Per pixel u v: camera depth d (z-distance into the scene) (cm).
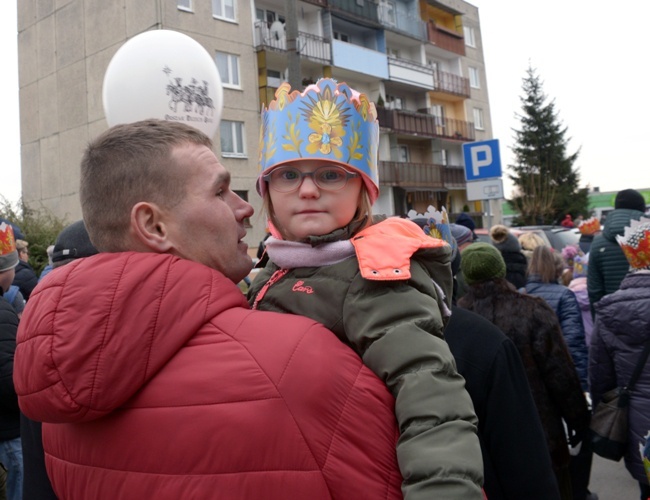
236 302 116
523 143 4538
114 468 106
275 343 107
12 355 290
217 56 2111
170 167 118
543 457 207
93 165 120
